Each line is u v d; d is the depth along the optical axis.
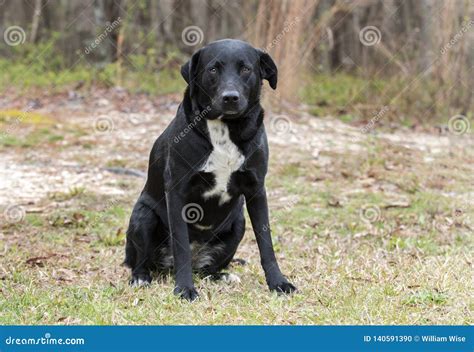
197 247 6.65
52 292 6.12
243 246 7.94
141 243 6.56
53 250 7.62
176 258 6.16
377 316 5.54
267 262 6.24
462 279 6.37
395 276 6.50
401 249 7.61
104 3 19.33
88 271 6.95
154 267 6.80
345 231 8.44
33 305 5.79
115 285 6.39
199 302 5.87
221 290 6.29
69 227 8.56
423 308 5.75
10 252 7.47
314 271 6.76
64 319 5.48
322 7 17.72
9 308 5.74
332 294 6.00
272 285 6.15
